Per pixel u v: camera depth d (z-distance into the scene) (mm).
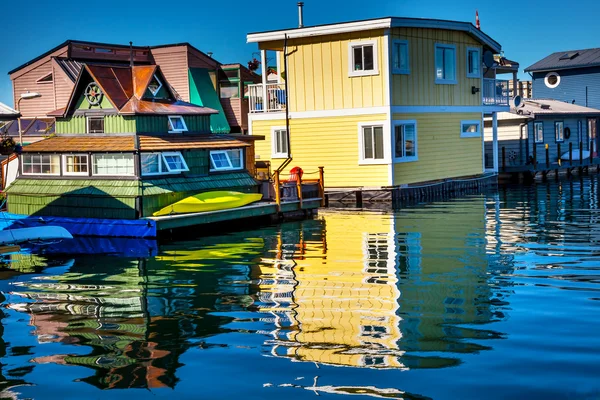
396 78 29531
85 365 9773
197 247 18641
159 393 8820
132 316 12031
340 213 25688
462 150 33844
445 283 13812
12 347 10555
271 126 31875
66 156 22312
